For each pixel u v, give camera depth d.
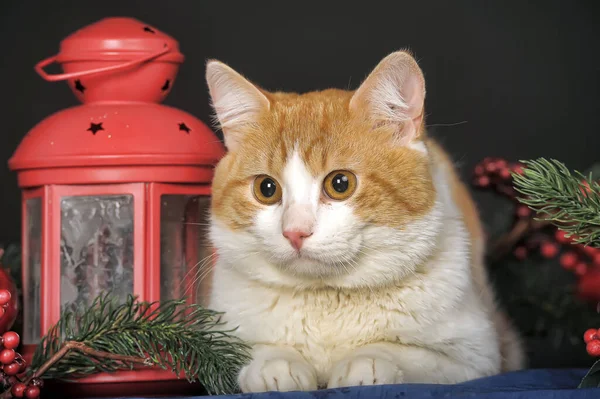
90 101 2.12
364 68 4.03
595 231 1.77
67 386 1.99
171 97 3.94
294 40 4.03
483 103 4.02
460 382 1.94
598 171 2.40
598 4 4.04
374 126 2.05
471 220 2.51
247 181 2.04
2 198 3.87
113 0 3.92
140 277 2.02
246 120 2.13
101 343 1.86
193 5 3.97
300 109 2.09
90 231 2.04
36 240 2.11
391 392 1.60
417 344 2.00
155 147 2.00
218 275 2.12
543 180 1.79
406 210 1.97
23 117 3.89
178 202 2.09
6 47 3.88
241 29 4.01
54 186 2.03
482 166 2.72
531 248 2.80
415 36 4.03
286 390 1.81
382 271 1.96
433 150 2.39
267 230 1.98
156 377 2.00
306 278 1.98
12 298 1.96
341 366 1.84
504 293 2.73
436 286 2.00
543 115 4.03
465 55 4.02
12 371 1.82
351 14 4.03
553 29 4.04
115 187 2.01
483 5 4.03
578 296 2.57
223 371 1.91
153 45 2.09
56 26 3.89
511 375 1.92
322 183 1.98
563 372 1.96
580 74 4.04
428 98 4.00
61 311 2.04
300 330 2.01
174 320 2.06
